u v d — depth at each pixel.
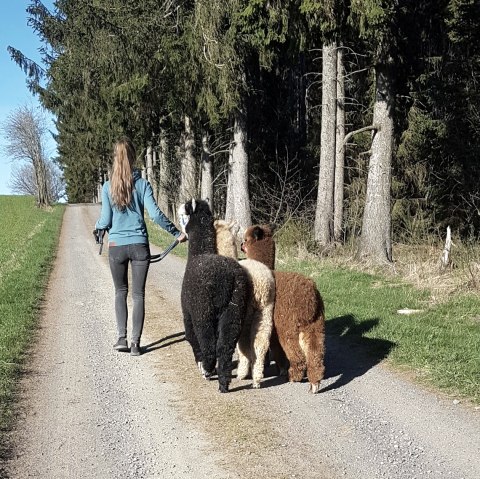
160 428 4.44
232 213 19.94
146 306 9.34
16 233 27.34
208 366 5.11
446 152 18.22
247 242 6.18
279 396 5.11
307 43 12.73
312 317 5.13
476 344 6.52
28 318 8.12
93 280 12.23
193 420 4.59
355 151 20.73
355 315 8.11
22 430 4.39
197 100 17.95
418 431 4.36
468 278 10.06
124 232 6.27
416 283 10.70
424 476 3.66
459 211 19.19
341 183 17.66
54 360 6.29
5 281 11.28
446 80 17.45
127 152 6.15
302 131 26.09
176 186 31.28
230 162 20.11
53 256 17.00
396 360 6.14
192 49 16.48
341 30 11.83
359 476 3.66
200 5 15.70
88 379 5.64
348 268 12.78
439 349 6.37
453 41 16.12
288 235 16.38
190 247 5.62
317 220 15.88
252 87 18.69
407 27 15.20
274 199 23.22
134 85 18.58
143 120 22.72
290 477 3.64
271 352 5.75
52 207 51.59
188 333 5.44
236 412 4.73
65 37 24.31
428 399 5.04
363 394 5.18
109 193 6.20
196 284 4.94
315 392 5.16
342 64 17.52
